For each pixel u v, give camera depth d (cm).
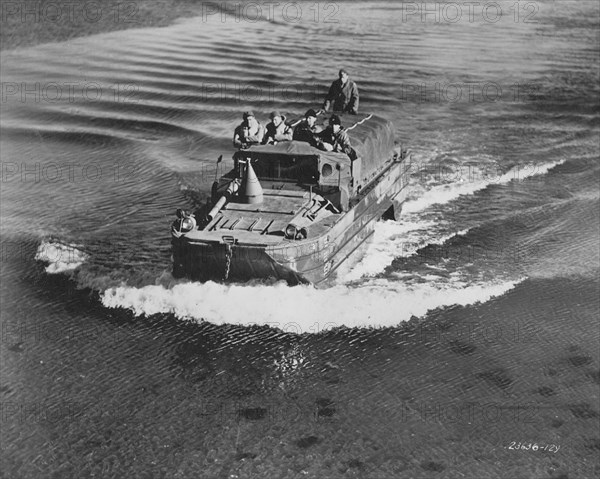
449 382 1770
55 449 1577
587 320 1992
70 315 1984
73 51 4081
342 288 2028
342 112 2483
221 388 1739
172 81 3688
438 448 1597
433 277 2147
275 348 1852
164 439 1603
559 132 3241
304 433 1623
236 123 3272
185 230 1925
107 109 3394
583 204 2641
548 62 4012
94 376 1773
